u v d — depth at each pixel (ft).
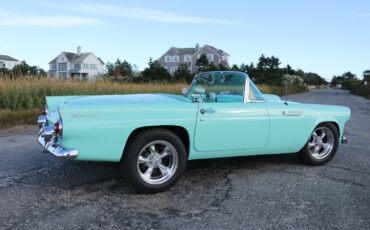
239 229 10.00
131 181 12.26
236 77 15.10
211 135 13.33
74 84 44.80
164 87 65.77
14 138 23.45
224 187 13.51
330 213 11.17
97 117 11.60
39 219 10.43
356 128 31.42
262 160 17.65
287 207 11.60
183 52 241.55
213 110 13.29
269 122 14.55
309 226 10.25
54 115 13.00
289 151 15.74
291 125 15.20
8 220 10.33
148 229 9.91
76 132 11.35
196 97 14.96
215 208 11.45
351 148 21.35
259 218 10.73
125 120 11.88
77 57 244.83
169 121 12.46
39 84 39.09
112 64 186.50
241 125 13.85
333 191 13.20
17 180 14.01
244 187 13.53
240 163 17.01
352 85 197.57
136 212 11.05
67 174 14.82
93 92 45.19
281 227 10.16
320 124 16.49
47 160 17.07
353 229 10.10
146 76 132.36
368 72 217.15
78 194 12.55
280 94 122.83
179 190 13.12
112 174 14.82
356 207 11.69
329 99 93.45
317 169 16.24
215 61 228.84
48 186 13.34
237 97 14.90
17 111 31.78
